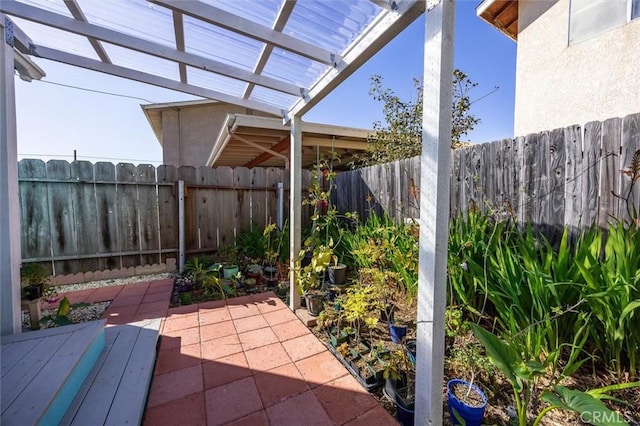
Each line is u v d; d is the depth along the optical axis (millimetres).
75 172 3945
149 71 2703
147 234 4422
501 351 1358
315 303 2951
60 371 1630
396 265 2818
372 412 1673
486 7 4844
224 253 4500
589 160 2082
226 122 4504
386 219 3520
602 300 1617
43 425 1361
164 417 1646
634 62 3219
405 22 1535
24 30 2293
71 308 2959
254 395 1819
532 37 4477
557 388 1193
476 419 1445
